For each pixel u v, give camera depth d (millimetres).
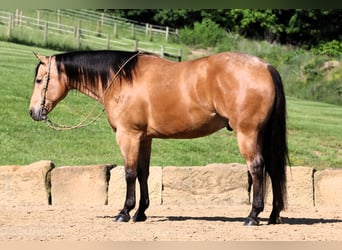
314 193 14406
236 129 10805
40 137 20531
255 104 10664
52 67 12055
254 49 42031
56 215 12508
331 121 26641
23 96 23953
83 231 10539
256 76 10711
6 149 19188
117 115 11562
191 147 21062
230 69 10805
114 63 11711
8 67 28219
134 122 11453
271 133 10852
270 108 10734
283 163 10898
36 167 14688
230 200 14352
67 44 38938
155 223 11500
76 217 12250
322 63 36375
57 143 20203
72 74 11953
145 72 11469
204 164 19734
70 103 24062
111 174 14531
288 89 34344
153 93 11312
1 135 20188
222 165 14492
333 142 23281
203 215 12711
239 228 10820
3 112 22047
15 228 10859
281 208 11141
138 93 11406
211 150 21109
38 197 14617
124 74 11547
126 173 11539
